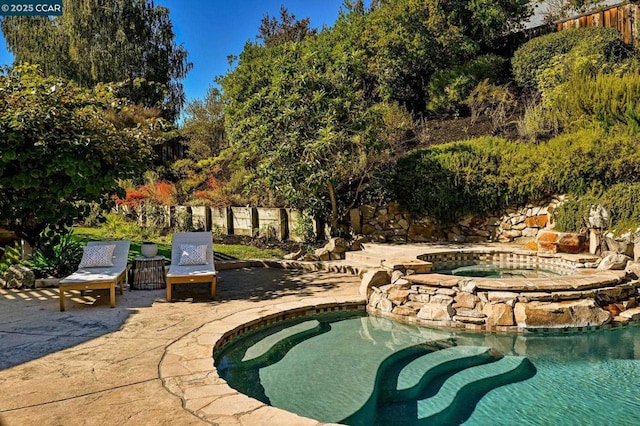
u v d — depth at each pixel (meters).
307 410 4.17
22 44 25.06
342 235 12.79
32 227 9.47
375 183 12.66
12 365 4.75
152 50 27.44
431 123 16.17
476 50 16.88
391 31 17.00
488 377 4.96
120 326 6.12
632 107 11.26
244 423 3.49
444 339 6.17
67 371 4.57
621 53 14.66
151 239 13.33
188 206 15.04
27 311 6.95
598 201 10.24
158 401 3.88
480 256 10.66
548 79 14.16
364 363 5.29
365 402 4.32
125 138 9.27
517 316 6.38
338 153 11.44
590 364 5.30
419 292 7.06
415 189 12.62
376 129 11.99
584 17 17.17
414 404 4.40
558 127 13.02
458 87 15.78
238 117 16.39
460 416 4.17
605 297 6.79
